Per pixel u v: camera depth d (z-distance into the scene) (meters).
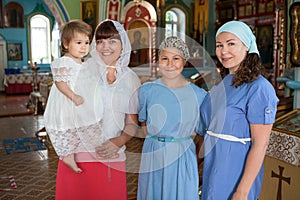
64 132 1.60
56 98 1.64
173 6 11.16
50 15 13.11
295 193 2.38
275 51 5.36
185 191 1.47
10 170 3.95
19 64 12.83
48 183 3.53
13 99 10.43
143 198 1.55
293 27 2.71
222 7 10.02
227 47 1.52
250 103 1.50
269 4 8.44
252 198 1.65
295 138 2.27
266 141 1.51
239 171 1.58
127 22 5.87
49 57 13.38
